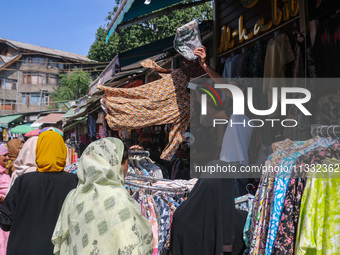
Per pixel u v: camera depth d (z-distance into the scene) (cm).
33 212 263
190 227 222
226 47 519
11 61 3547
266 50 390
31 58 3731
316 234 178
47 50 3934
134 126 382
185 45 363
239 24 486
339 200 175
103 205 183
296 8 374
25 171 372
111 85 715
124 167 216
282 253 184
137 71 603
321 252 177
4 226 269
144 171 339
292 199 188
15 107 3753
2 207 268
